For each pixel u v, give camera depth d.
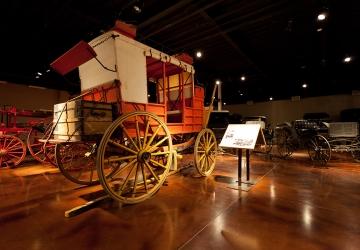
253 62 9.65
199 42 7.61
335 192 3.41
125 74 3.17
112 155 3.46
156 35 6.99
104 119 2.95
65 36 6.49
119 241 1.99
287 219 2.43
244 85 14.47
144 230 2.19
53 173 4.91
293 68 10.73
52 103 12.10
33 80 10.52
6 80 10.07
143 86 3.44
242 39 7.58
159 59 3.81
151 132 3.58
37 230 2.22
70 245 1.93
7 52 7.30
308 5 5.52
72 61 3.26
